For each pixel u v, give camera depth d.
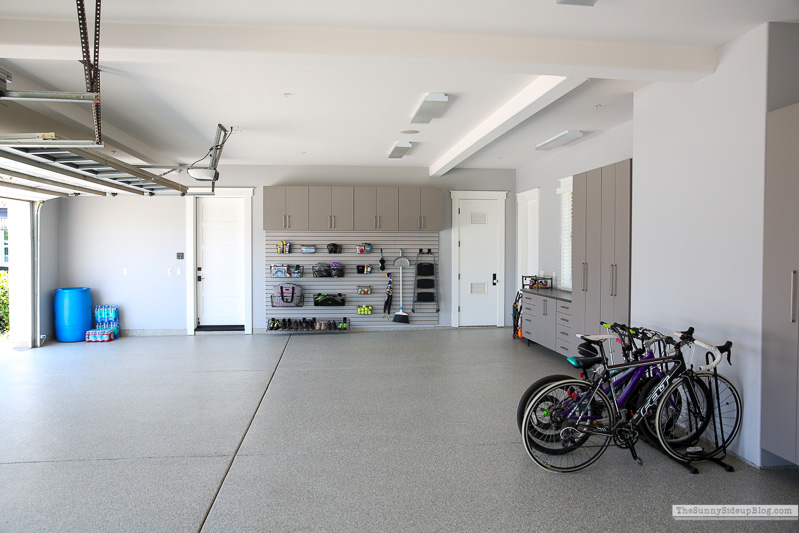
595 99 4.57
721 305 3.39
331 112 4.91
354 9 2.79
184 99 4.45
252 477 3.04
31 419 4.07
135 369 5.80
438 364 6.06
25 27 2.88
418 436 3.72
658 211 4.04
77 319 7.45
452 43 3.15
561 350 6.11
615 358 4.86
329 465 3.22
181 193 6.26
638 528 2.49
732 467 3.15
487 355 6.56
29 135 2.96
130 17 2.87
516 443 3.59
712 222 3.47
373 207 8.09
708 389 3.28
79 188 5.56
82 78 3.82
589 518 2.58
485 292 8.65
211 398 4.68
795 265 2.85
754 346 3.13
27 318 7.04
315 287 8.24
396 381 5.29
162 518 2.56
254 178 8.16
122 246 7.93
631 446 3.19
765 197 3.02
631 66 3.31
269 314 8.17
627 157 5.43
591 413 3.15
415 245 8.44
